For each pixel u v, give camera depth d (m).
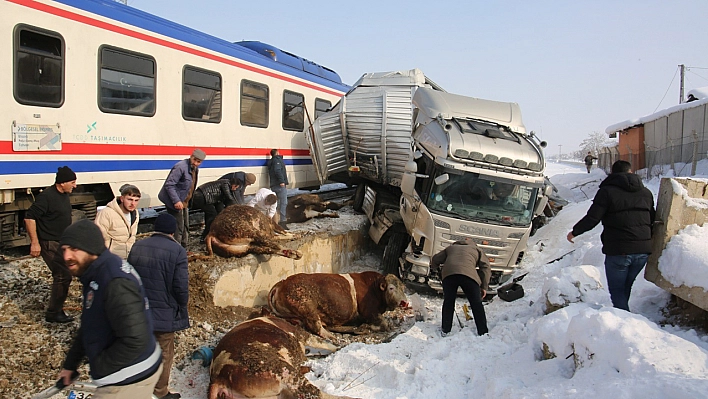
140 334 2.79
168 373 4.25
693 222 5.36
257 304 7.20
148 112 8.26
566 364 4.39
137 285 2.88
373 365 5.21
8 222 6.79
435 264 6.75
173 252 4.12
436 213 7.99
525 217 8.23
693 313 5.29
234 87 10.18
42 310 5.68
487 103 9.97
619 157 27.61
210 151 9.60
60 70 6.88
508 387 4.16
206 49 9.43
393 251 9.35
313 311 6.23
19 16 6.35
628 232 5.25
